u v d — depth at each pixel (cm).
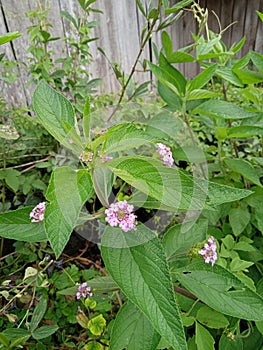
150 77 87
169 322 20
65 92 61
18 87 73
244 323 40
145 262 21
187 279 28
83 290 33
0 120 60
